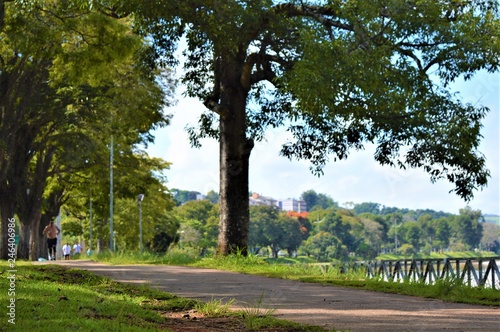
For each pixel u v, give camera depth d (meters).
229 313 13.25
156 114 46.53
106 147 60.62
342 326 11.76
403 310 14.23
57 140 50.12
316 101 26.61
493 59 28.75
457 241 170.12
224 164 33.09
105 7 31.97
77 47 34.38
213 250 34.44
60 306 11.84
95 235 98.50
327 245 129.50
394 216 170.12
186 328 11.40
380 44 28.31
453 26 28.84
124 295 15.48
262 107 34.84
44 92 44.75
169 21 29.48
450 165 29.89
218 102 33.38
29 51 31.33
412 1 28.50
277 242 122.06
